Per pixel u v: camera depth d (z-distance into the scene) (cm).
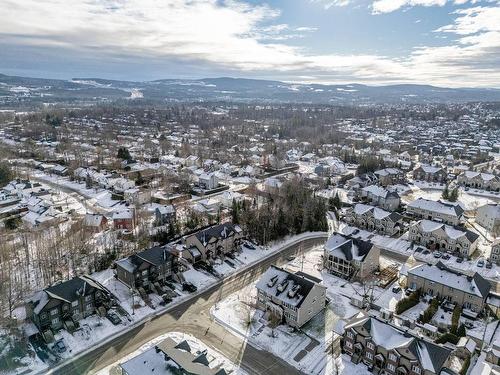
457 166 19762
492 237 11144
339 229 11556
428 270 8031
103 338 6344
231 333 6606
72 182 15862
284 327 6831
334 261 8788
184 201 13525
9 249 8888
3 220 11325
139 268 7644
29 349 5975
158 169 17112
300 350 6244
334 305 7544
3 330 6328
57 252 8700
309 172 18588
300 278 7181
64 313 6494
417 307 7556
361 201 14100
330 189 15800
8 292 7062
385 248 10269
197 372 4878
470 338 6450
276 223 10475
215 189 15150
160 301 7462
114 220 10844
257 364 5888
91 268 8388
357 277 8500
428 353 5391
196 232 9756
